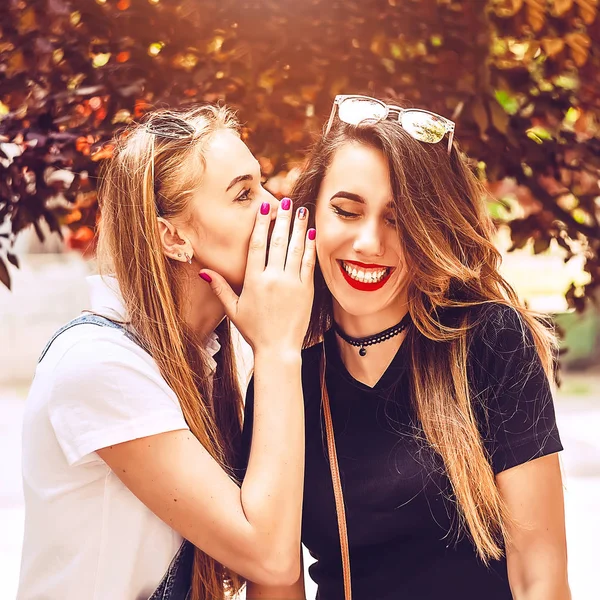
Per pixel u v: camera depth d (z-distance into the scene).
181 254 2.12
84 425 1.94
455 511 2.05
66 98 2.53
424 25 2.60
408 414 2.11
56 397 1.97
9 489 8.78
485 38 2.62
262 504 1.95
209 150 2.11
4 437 10.96
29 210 2.61
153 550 2.04
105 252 2.16
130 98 2.52
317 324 2.35
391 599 2.09
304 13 2.60
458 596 2.05
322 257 2.13
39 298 14.71
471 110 2.57
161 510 1.96
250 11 2.58
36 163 2.57
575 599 5.68
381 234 2.07
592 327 15.55
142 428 1.93
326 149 2.15
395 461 2.08
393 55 2.68
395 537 2.08
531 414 2.00
